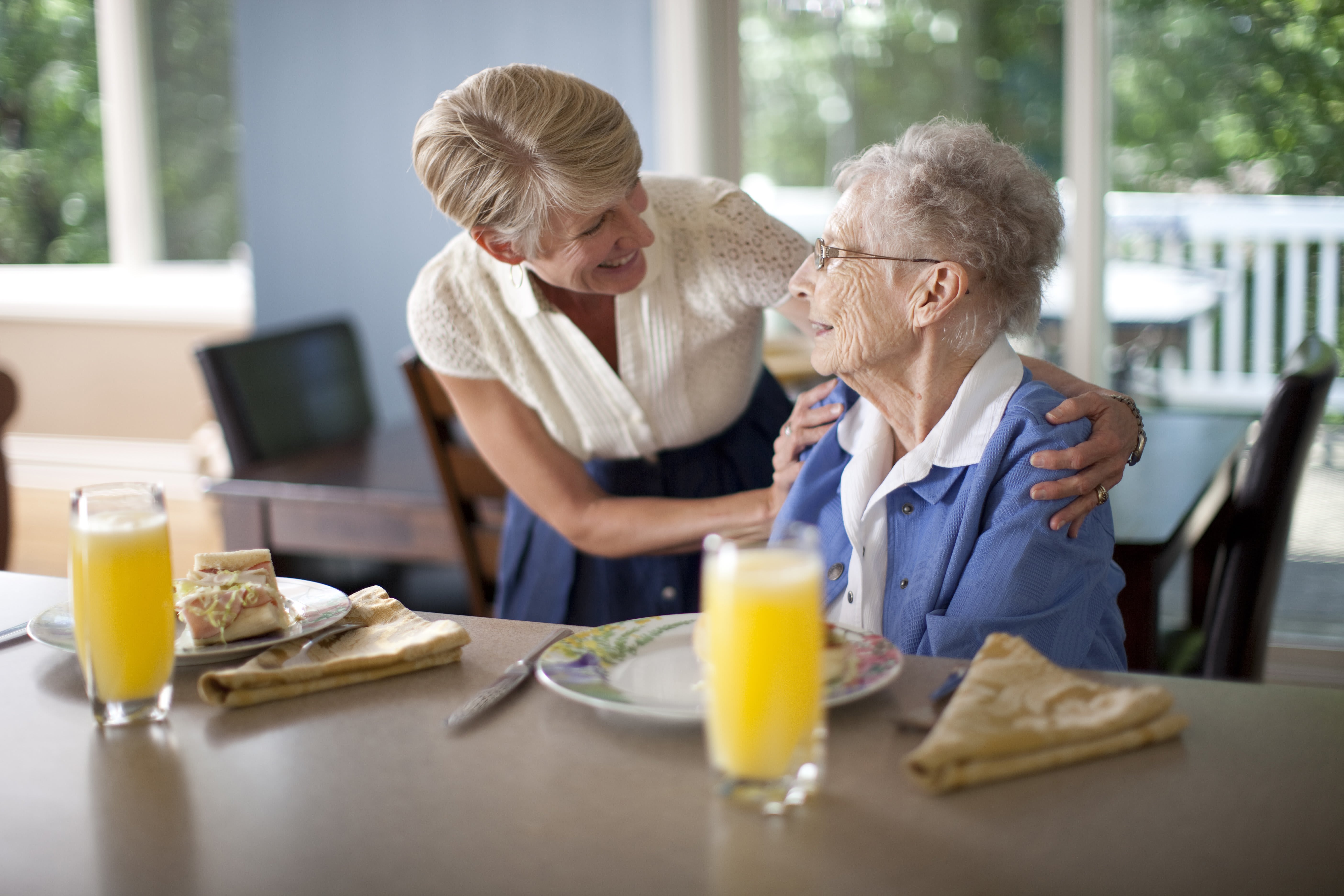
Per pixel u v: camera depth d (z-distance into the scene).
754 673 0.70
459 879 0.65
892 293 1.17
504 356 1.62
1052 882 0.64
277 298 4.06
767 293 1.60
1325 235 2.94
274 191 3.99
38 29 4.65
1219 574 1.79
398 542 2.27
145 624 0.86
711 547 0.72
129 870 0.67
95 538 0.85
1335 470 2.98
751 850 0.67
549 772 0.78
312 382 2.82
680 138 3.46
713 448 1.75
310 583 1.16
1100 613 1.18
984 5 3.18
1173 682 0.90
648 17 3.46
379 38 3.78
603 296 1.58
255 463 2.56
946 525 1.18
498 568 2.01
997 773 0.74
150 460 4.70
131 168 4.59
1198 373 3.11
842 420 1.34
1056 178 3.16
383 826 0.71
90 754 0.82
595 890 0.64
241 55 3.95
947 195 1.14
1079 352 3.16
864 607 1.24
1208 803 0.72
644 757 0.79
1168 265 3.09
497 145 1.29
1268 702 0.86
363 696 0.91
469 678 0.94
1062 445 1.15
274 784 0.77
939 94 3.29
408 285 3.89
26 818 0.73
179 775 0.79
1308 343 1.93
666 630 1.00
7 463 2.48
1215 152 3.00
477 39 3.67
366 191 3.89
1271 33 2.90
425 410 1.91
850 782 0.75
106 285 4.71
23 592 1.24
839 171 1.23
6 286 4.82
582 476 1.66
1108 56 3.05
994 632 1.09
